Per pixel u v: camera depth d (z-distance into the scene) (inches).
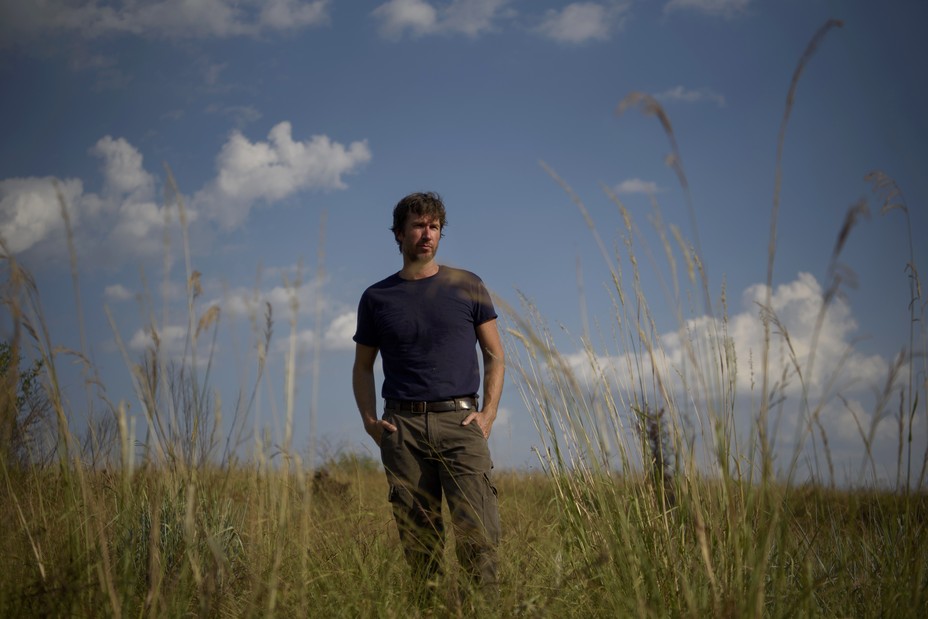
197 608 124.9
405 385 161.9
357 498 187.9
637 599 111.1
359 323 172.2
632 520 135.8
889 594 116.3
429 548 148.3
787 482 104.0
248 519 144.1
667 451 135.2
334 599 131.0
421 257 166.2
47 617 110.8
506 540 158.1
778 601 107.5
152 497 138.0
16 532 124.8
